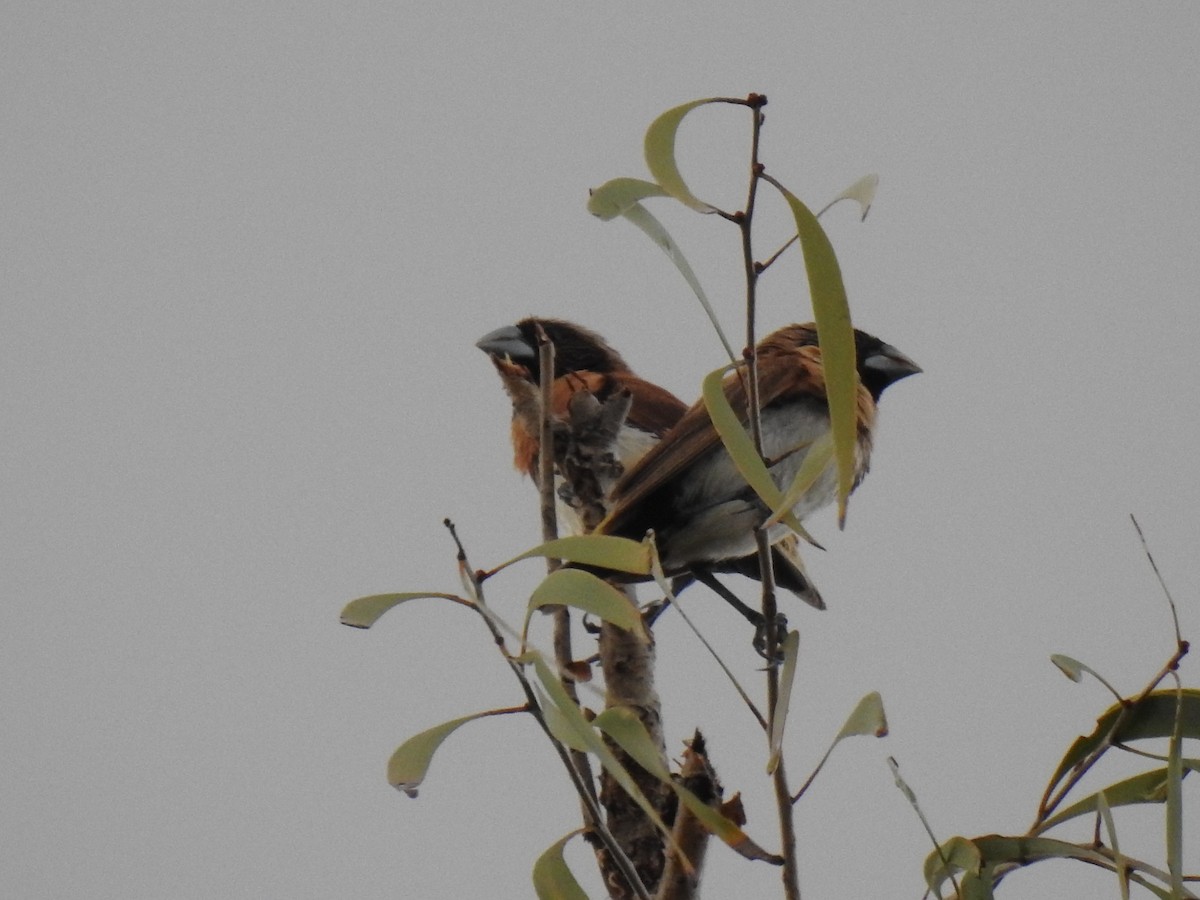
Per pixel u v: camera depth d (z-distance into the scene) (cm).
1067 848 410
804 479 398
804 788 386
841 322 385
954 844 415
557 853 408
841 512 384
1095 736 435
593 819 379
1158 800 432
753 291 399
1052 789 437
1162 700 430
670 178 396
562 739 372
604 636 498
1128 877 403
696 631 385
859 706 393
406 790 385
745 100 394
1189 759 421
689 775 400
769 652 442
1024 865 415
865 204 378
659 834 442
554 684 374
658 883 433
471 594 385
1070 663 440
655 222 405
